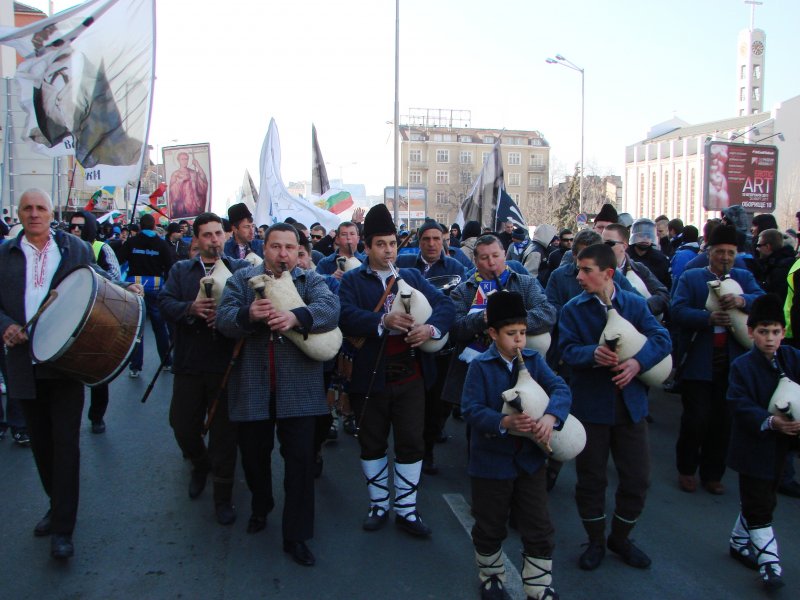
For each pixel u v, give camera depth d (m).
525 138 97.31
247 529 4.67
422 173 92.94
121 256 9.39
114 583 3.96
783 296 6.95
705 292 5.45
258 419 4.27
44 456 4.45
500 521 3.71
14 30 8.57
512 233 11.71
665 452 6.57
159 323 9.52
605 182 100.81
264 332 4.28
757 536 4.04
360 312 4.62
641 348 4.05
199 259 5.30
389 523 4.82
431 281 5.88
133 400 8.09
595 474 4.17
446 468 6.05
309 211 14.68
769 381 4.11
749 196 17.67
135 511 4.98
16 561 4.21
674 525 4.88
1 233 8.52
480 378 3.76
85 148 8.66
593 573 4.13
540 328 4.93
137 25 8.66
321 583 3.98
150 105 8.67
